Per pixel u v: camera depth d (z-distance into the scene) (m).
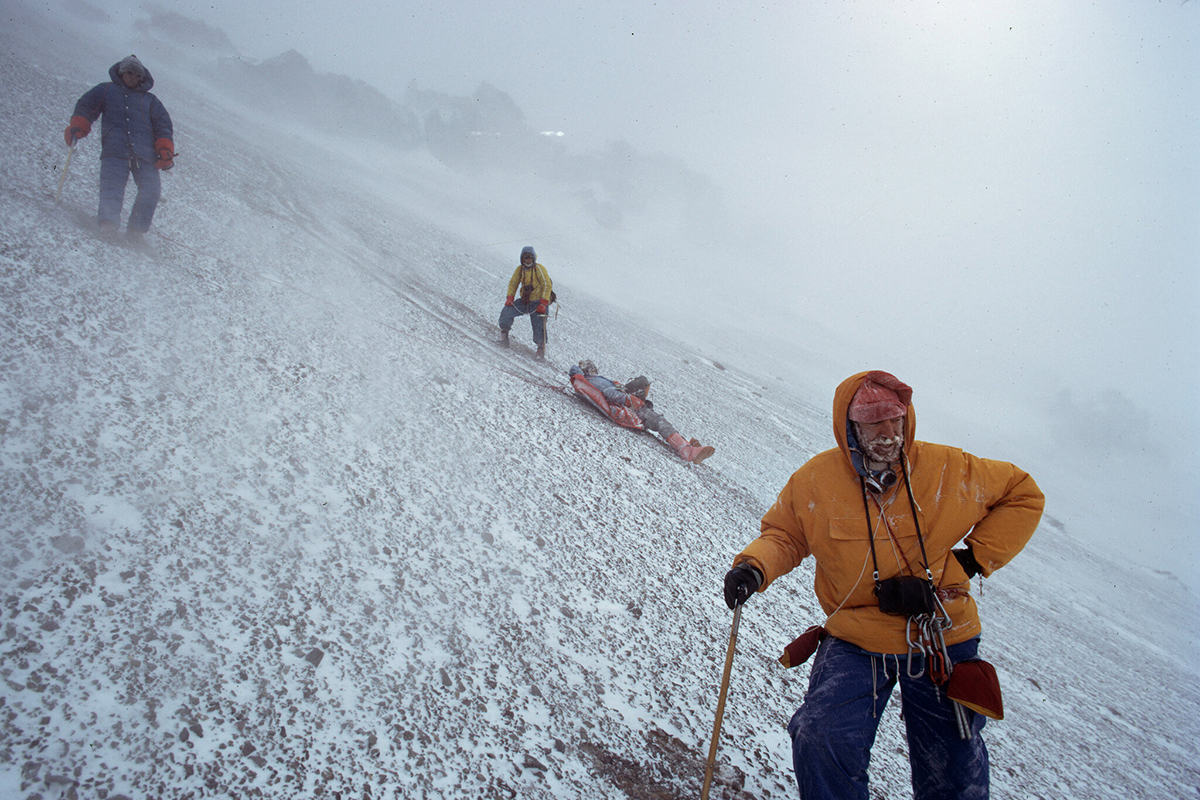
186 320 4.05
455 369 5.56
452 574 2.80
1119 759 4.31
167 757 1.60
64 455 2.44
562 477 4.38
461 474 3.71
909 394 2.00
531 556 3.22
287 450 3.14
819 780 1.88
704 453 6.44
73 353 3.13
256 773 1.66
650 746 2.37
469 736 2.05
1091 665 6.39
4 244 3.94
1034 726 4.11
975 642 2.02
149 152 5.17
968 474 2.04
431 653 2.32
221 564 2.28
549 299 8.55
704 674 2.97
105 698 1.67
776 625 3.82
